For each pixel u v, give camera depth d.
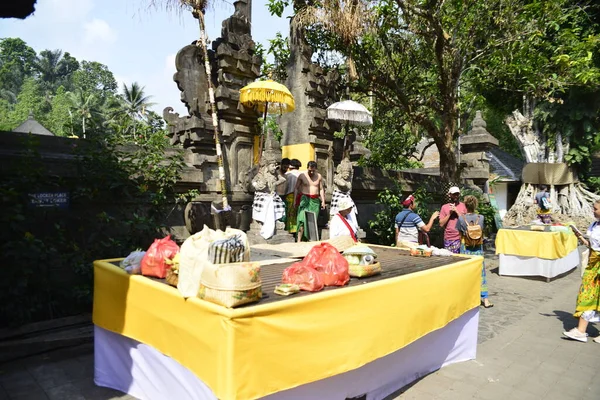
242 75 7.84
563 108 17.02
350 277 3.38
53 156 5.40
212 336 2.35
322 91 9.01
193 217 6.86
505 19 9.03
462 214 6.51
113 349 3.51
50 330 4.65
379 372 3.39
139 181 6.15
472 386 3.78
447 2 9.35
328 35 9.55
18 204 4.55
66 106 41.34
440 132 10.48
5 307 4.49
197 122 7.11
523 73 9.84
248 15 8.20
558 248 8.60
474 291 4.41
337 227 5.71
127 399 3.32
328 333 2.71
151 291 2.96
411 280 3.38
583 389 3.78
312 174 7.77
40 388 3.58
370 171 10.34
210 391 2.46
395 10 9.31
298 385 2.55
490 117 26.31
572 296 7.37
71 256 5.09
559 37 10.23
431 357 4.01
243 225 7.69
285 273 2.97
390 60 10.02
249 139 7.90
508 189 21.64
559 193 17.53
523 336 5.20
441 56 9.37
